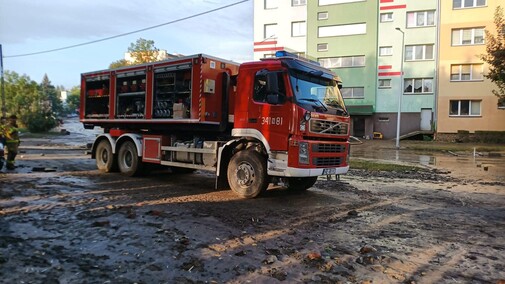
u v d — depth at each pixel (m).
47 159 15.65
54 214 6.45
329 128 8.15
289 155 7.61
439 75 34.91
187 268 4.23
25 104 43.19
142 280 3.90
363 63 37.78
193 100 9.09
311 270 4.24
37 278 3.89
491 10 33.16
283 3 40.44
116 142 11.57
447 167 15.81
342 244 5.18
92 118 12.62
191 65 9.17
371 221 6.48
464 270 4.34
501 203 8.30
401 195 9.10
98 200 7.63
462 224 6.42
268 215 6.74
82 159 15.96
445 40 34.69
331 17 38.56
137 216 6.42
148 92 10.50
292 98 7.62
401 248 5.07
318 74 8.20
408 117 36.25
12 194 8.02
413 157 20.44
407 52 36.16
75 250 4.74
